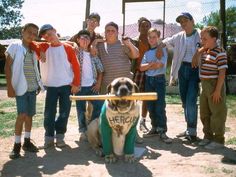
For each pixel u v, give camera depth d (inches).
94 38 276.5
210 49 252.5
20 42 242.1
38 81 245.0
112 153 234.7
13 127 310.7
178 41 268.2
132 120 225.0
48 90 253.4
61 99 255.8
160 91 268.8
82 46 261.1
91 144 251.4
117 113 221.8
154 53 269.7
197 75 265.3
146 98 216.7
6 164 230.8
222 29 502.3
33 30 239.9
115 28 256.4
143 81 281.1
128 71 259.8
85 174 217.3
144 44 282.0
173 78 271.1
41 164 230.4
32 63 242.7
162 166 227.1
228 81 532.7
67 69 253.4
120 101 217.9
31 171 221.1
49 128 255.8
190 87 265.6
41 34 250.2
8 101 455.8
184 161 234.2
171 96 470.0
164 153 248.2
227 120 337.1
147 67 264.5
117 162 233.0
